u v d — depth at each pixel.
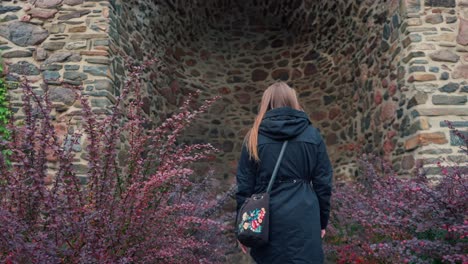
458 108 4.04
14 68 4.30
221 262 3.60
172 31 6.48
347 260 3.36
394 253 2.44
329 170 1.85
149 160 2.70
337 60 6.38
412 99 4.14
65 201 2.27
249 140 1.89
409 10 4.32
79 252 2.13
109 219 2.29
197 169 6.18
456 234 2.29
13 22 4.43
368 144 5.27
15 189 2.16
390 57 4.70
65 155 2.35
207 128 6.53
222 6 7.79
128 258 2.17
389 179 3.03
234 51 7.45
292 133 1.82
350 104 5.91
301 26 7.24
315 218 1.75
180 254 2.69
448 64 4.17
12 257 1.98
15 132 2.36
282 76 7.07
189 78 6.77
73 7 4.46
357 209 3.13
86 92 4.23
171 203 2.89
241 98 6.95
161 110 5.86
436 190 2.61
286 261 1.68
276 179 1.80
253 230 1.70
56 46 4.36
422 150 3.94
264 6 7.80
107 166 2.40
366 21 5.45
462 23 4.27
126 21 4.96
